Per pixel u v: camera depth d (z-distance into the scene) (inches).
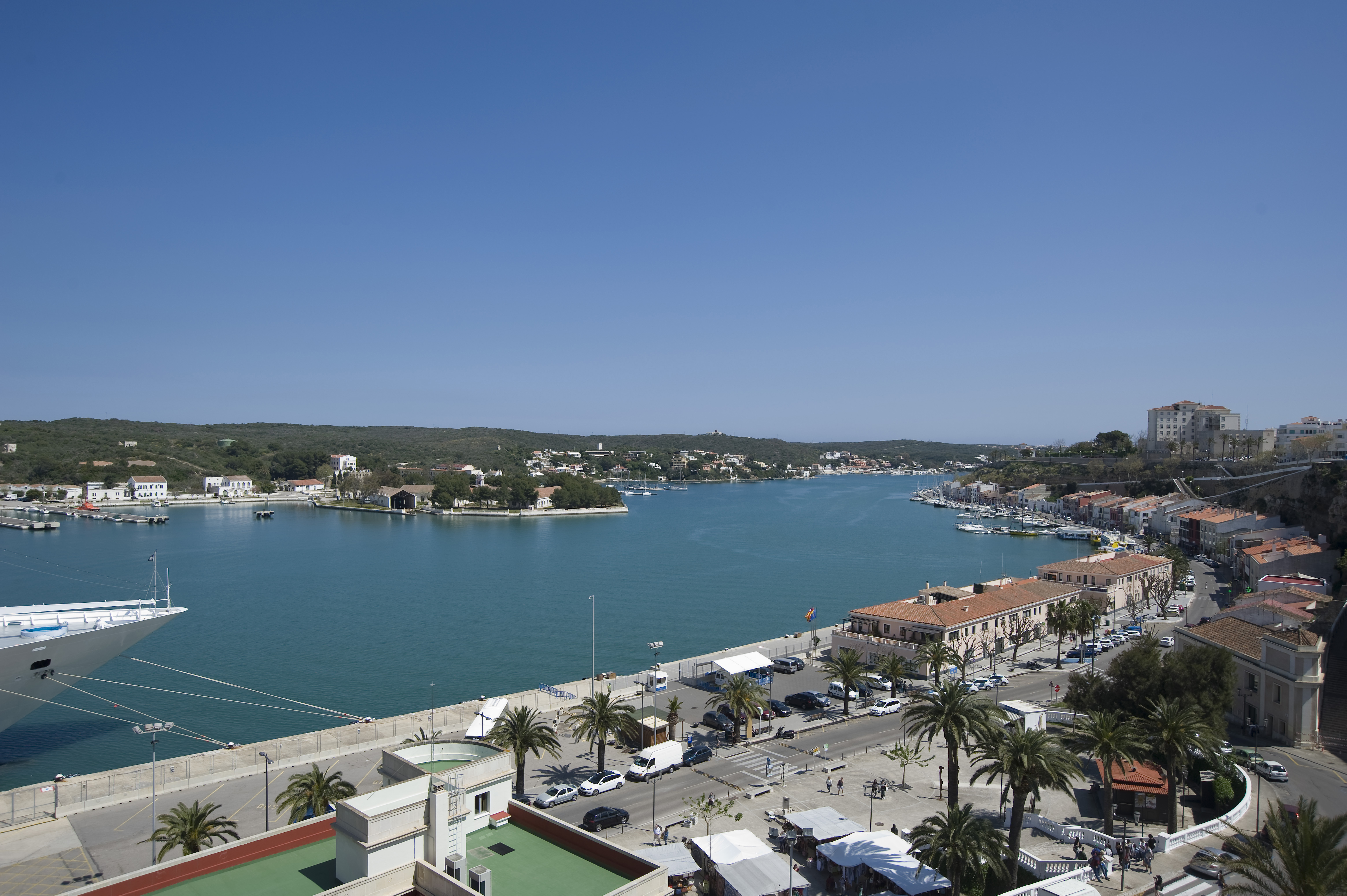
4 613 3705.7
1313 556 6535.4
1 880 2220.7
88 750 3585.1
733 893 2050.9
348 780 2940.5
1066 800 2736.2
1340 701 3464.6
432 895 1330.0
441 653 5438.0
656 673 4192.9
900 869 2023.9
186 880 1395.2
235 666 5078.7
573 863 1480.1
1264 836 2305.6
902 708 3843.5
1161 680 3036.4
